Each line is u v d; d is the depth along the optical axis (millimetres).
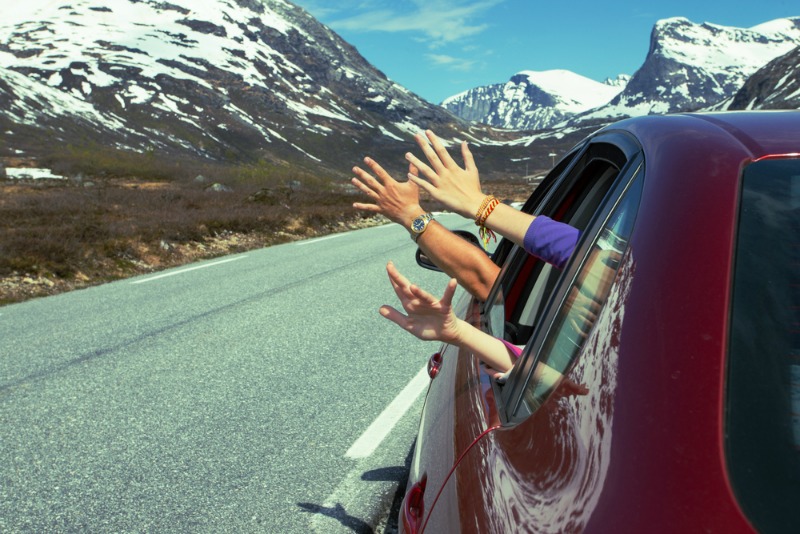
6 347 6762
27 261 10961
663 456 896
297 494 3568
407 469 3854
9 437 4387
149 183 55969
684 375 957
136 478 3775
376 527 3256
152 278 11305
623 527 862
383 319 7773
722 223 1109
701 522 822
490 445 1370
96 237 14008
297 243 17000
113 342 6871
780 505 819
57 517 3350
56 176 64812
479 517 1213
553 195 2643
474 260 2049
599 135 2289
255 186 47531
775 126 1351
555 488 1029
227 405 4949
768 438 874
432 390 2539
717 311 1003
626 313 1103
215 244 15906
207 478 3771
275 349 6512
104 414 4785
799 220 1087
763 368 935
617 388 1017
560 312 1440
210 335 7121
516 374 1534
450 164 1847
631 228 1263
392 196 1963
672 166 1285
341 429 4465
